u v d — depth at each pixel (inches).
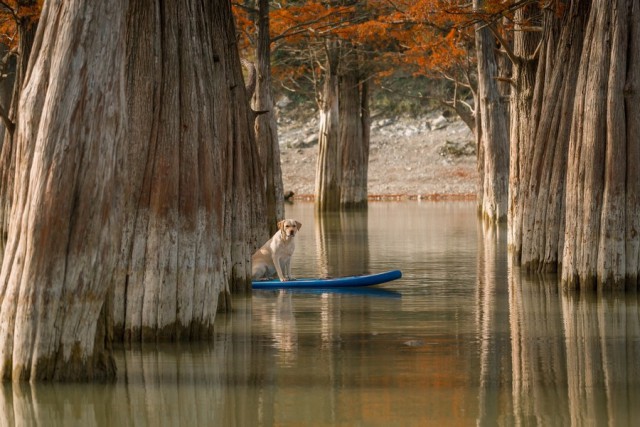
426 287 826.2
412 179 2694.4
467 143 2832.2
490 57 1615.4
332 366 505.0
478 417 403.5
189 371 494.0
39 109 436.8
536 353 537.3
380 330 614.2
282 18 1571.1
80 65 428.5
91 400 433.7
